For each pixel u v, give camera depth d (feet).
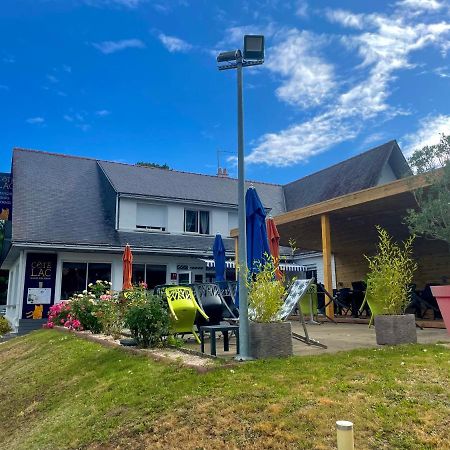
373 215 42.14
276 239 30.63
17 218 57.98
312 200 75.05
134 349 22.66
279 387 14.03
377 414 11.84
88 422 14.48
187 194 71.31
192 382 15.42
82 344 27.84
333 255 66.03
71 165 73.05
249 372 15.81
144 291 27.68
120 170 73.00
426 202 22.70
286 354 18.44
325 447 10.50
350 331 30.04
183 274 66.08
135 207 65.31
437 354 17.66
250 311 19.51
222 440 11.50
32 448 14.25
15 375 25.00
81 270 59.31
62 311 40.60
